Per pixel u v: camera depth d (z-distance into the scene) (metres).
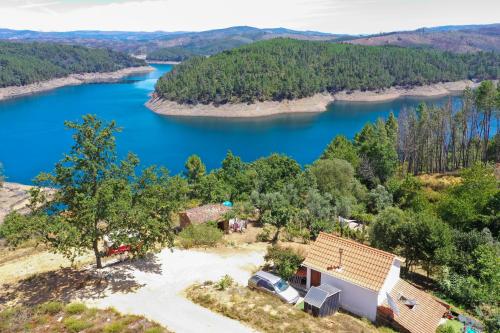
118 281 36.34
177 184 39.72
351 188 82.44
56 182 34.75
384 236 45.25
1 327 27.31
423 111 117.06
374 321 31.69
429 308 33.53
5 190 112.81
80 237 33.91
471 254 43.25
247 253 44.69
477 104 100.06
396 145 122.50
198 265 40.59
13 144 171.00
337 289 32.41
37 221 32.50
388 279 33.12
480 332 30.98
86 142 34.69
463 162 104.62
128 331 26.55
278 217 51.19
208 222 54.22
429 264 42.59
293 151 164.50
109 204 33.69
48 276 38.12
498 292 36.50
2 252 47.88
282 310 30.52
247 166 95.56
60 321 28.42
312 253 35.69
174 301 32.38
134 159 38.16
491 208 60.53
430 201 79.81
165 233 38.19
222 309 30.61
